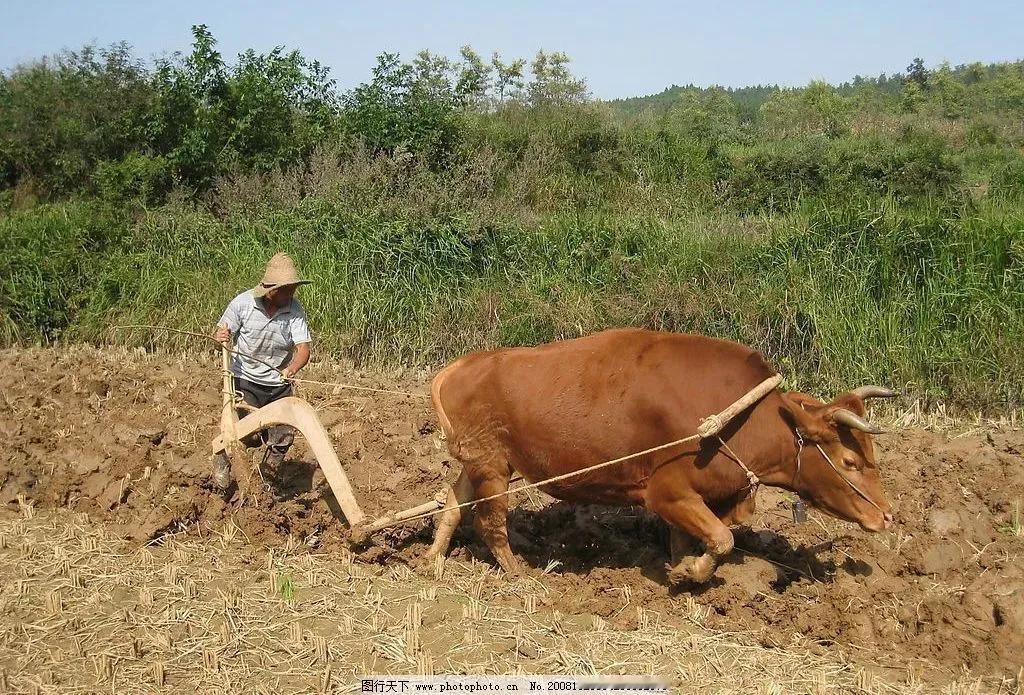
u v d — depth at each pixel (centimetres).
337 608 558
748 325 1132
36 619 538
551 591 589
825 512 582
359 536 617
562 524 701
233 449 650
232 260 1379
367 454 805
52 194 2092
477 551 655
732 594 571
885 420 966
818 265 1162
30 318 1369
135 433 812
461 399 605
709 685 486
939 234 1127
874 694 479
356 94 1958
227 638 519
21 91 2150
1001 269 1084
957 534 673
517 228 1324
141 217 1623
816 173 1936
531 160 1897
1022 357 1012
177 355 1265
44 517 693
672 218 1559
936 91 4147
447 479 754
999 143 2492
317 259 1307
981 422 977
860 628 550
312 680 482
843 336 1089
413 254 1295
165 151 1952
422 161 1839
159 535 654
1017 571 611
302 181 1773
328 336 1222
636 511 709
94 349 1300
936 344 1064
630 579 605
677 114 2716
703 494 569
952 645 528
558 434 577
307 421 625
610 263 1269
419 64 2131
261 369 688
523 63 2202
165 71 1953
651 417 562
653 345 577
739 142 2495
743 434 562
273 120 1923
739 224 1365
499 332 1202
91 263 1452
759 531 682
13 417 879
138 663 494
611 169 1950
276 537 650
